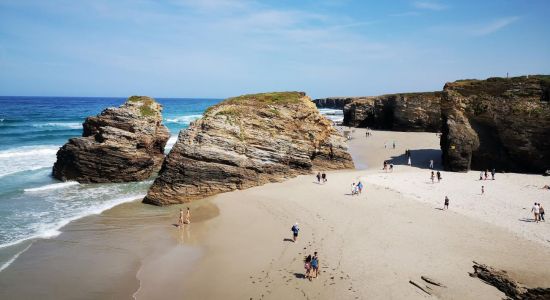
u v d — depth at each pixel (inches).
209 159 1488.7
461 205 1286.9
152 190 1419.8
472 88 2058.3
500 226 1082.1
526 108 1876.2
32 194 1492.4
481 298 723.4
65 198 1453.0
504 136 1887.3
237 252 964.6
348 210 1232.2
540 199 1370.6
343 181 1638.8
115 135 1699.1
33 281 830.5
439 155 2325.3
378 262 864.9
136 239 1072.2
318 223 1125.7
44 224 1173.7
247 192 1481.3
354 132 3580.2
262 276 832.3
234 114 1642.5
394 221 1122.0
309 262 809.5
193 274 862.5
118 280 840.9
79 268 894.4
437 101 3462.1
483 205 1290.6
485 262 858.8
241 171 1533.0
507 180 1691.7
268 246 986.1
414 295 734.5
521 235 1014.4
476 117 1959.9
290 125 1770.4
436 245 951.0
